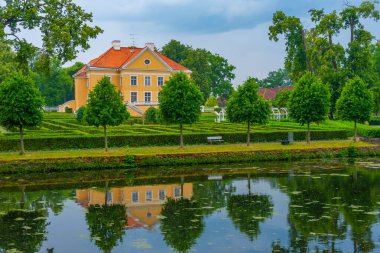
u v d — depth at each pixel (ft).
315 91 91.50
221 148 84.99
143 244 35.96
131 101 190.80
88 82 193.77
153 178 65.16
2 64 172.76
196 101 84.28
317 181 61.21
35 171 68.95
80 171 70.74
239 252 33.78
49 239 37.70
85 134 91.91
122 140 88.12
